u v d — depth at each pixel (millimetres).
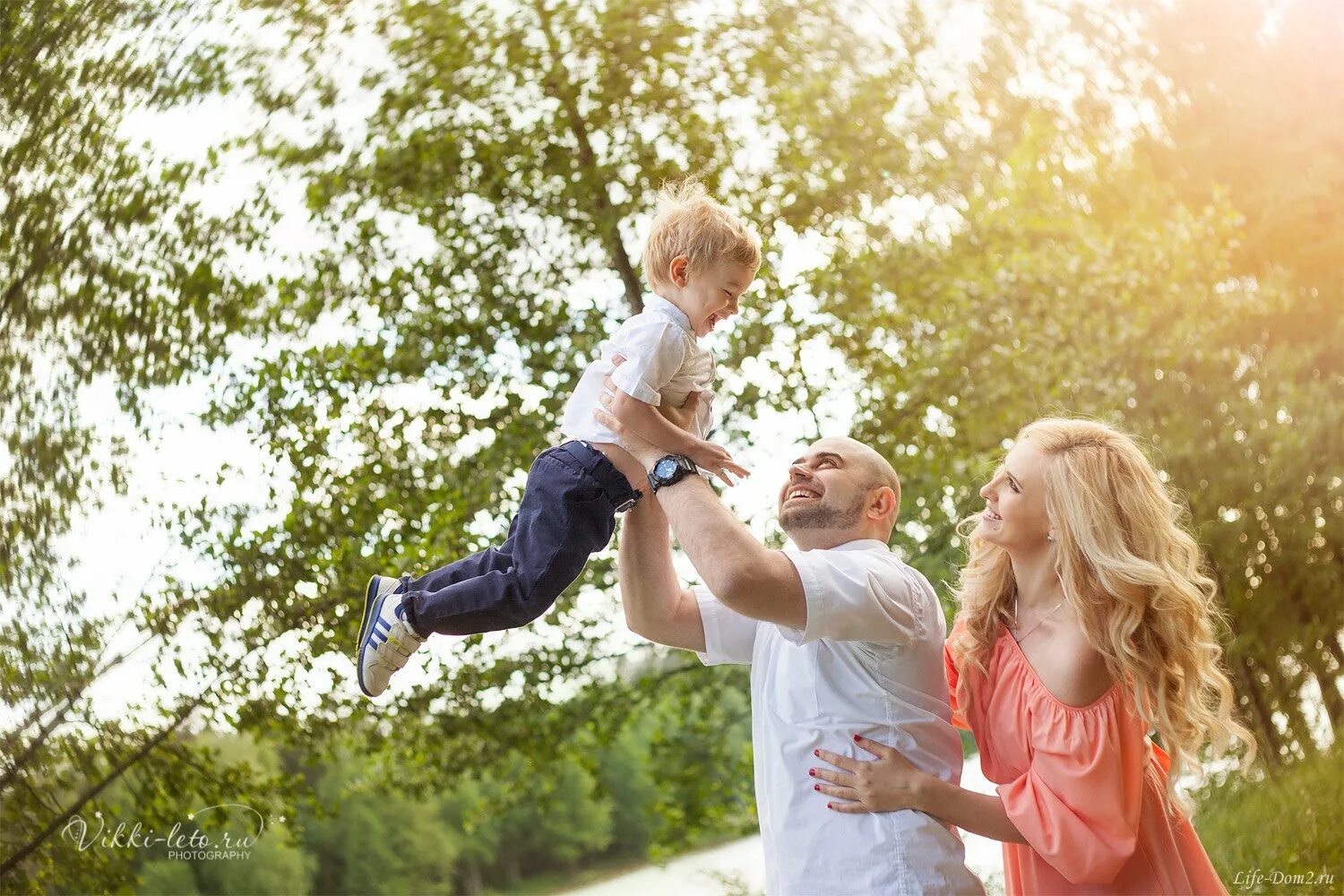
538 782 7520
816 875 1962
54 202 5160
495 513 6148
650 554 2271
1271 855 5270
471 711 6516
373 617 2150
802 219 6312
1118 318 5949
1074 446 2080
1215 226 6465
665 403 2119
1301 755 6598
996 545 2148
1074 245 6070
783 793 2035
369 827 18688
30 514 5098
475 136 6312
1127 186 6715
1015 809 1956
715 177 6215
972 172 6410
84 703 5273
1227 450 6277
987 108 6656
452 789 6863
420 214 6281
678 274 2104
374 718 6262
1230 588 6434
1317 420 6203
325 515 5672
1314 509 6402
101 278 5320
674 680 7250
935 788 1962
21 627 5059
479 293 6355
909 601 2078
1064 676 1996
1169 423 6223
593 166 6320
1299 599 6668
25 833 5242
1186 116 7137
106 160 5273
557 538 2098
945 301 6129
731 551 1896
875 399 6496
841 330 6398
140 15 5215
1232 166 7094
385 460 6012
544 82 6285
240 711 5508
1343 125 6898
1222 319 6246
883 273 6191
